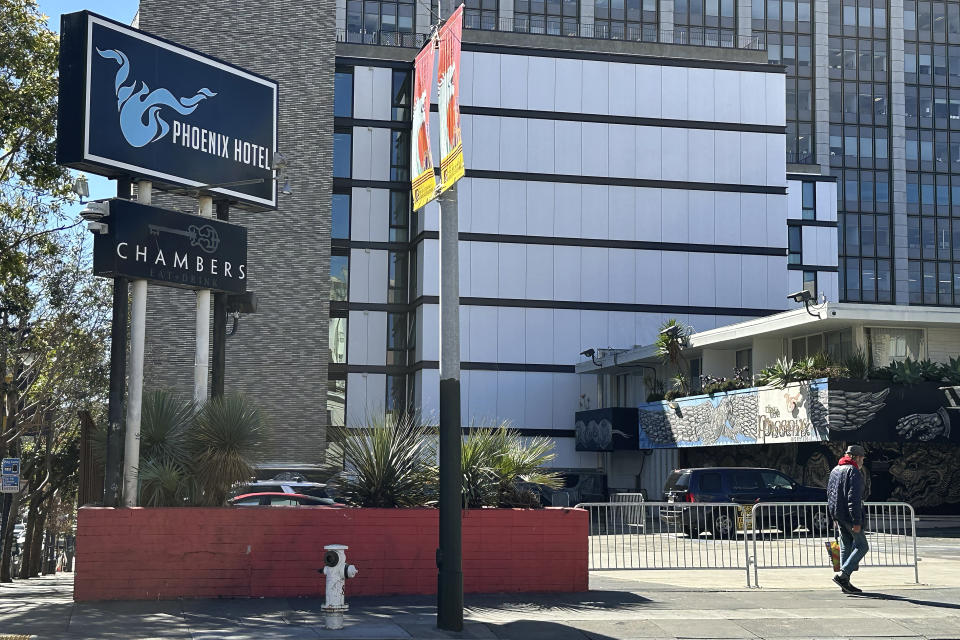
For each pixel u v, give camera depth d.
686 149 54.69
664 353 42.47
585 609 13.01
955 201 88.62
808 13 86.81
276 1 50.38
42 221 30.56
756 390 35.03
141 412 14.23
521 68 53.75
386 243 54.84
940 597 14.47
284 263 49.22
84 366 36.78
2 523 40.62
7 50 25.98
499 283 52.62
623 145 54.22
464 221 52.56
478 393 51.94
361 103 55.38
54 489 46.59
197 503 13.94
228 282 16.06
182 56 16.17
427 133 12.80
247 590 13.24
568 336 52.88
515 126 53.41
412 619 12.04
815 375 32.34
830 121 86.94
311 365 48.75
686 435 40.03
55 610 12.23
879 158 87.56
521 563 14.19
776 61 85.69
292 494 20.17
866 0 88.62
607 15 79.31
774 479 28.25
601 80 54.41
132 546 12.97
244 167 17.08
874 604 13.77
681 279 54.00
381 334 54.38
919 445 33.66
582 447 49.47
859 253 86.44
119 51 15.25
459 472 11.80
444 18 12.77
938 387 31.64
